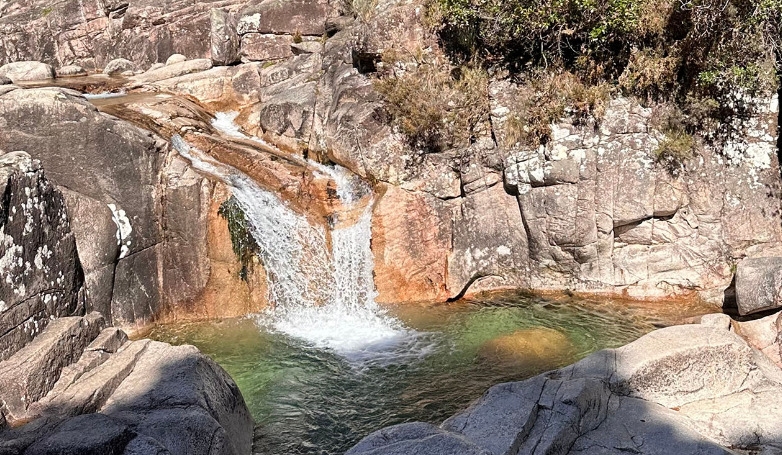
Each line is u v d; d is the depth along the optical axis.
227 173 9.60
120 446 4.92
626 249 9.71
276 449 6.38
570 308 9.38
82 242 8.25
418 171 9.87
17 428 5.33
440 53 10.38
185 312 9.37
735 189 9.36
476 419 5.67
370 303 9.77
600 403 6.07
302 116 10.88
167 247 9.25
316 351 8.37
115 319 8.72
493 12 9.89
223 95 12.56
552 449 5.45
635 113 9.47
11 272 6.31
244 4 14.62
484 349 8.23
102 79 13.69
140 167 8.96
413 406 7.06
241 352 8.37
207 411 5.69
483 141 9.88
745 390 6.61
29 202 6.75
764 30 9.05
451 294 9.89
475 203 9.90
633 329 8.64
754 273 8.07
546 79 9.84
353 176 10.07
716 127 9.37
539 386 6.09
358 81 10.65
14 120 8.38
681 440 5.68
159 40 14.66
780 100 9.62
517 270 10.07
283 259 9.41
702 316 8.05
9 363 5.86
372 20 10.52
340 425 6.77
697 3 9.09
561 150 9.48
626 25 9.40
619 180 9.41
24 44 15.86
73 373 6.16
